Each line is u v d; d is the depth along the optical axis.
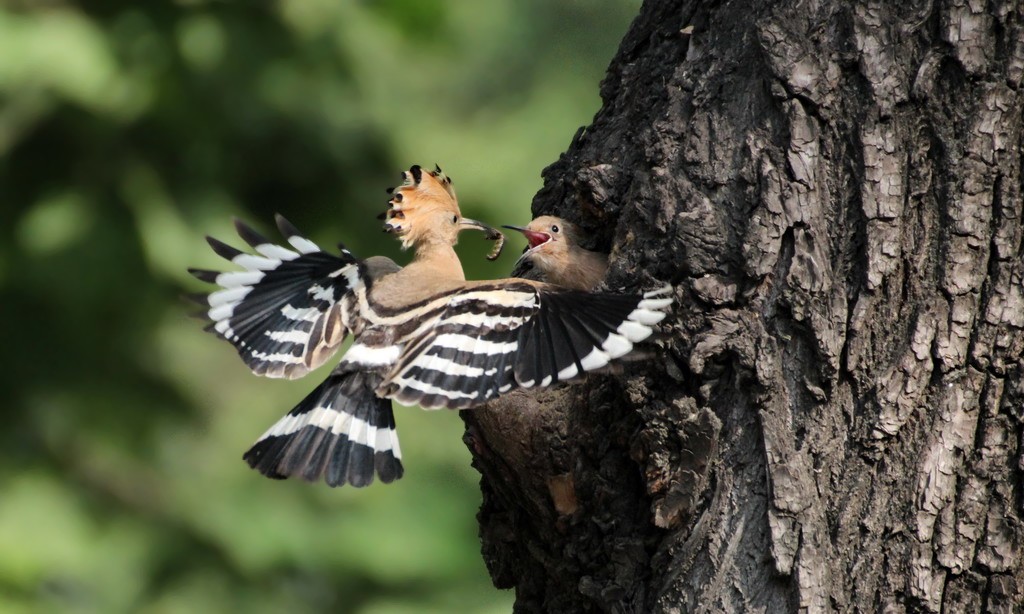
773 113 7.73
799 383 7.40
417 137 19.72
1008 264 7.21
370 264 8.10
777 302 7.47
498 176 19.56
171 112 18.42
